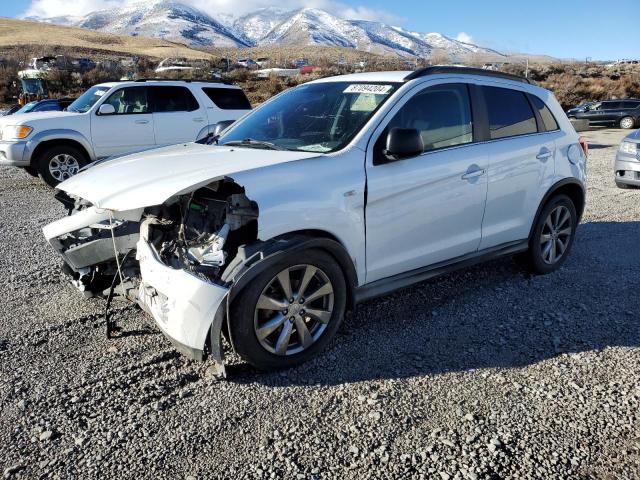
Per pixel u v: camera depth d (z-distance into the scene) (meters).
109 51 140.12
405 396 3.10
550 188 4.82
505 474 2.50
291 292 3.28
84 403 3.03
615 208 7.99
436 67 4.20
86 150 10.14
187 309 3.00
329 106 4.09
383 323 4.02
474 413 2.94
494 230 4.47
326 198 3.32
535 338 3.81
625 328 3.98
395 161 3.69
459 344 3.72
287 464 2.56
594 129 26.03
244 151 3.76
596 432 2.79
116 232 3.91
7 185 10.47
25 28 182.62
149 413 2.95
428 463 2.57
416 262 3.95
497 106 4.52
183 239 3.37
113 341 3.74
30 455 2.62
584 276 5.07
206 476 2.49
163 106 10.88
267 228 3.07
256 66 100.88
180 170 3.36
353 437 2.75
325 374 3.33
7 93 45.41
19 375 3.31
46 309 4.25
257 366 3.25
